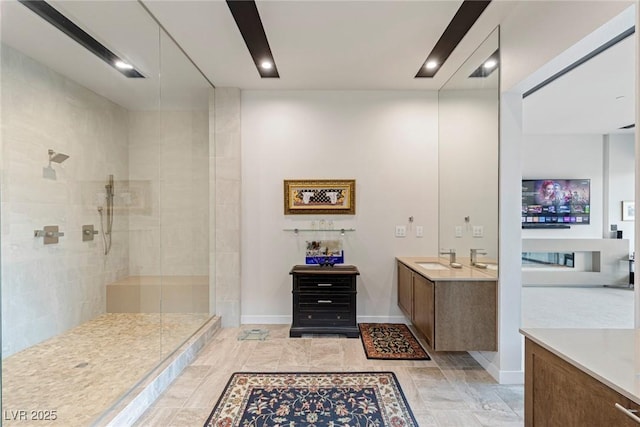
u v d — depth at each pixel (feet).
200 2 7.29
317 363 9.50
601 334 4.39
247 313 13.03
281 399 7.63
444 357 9.87
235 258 12.68
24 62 7.86
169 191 11.84
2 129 7.39
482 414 7.04
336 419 6.87
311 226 12.96
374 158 12.95
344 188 12.91
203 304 12.37
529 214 19.75
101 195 10.30
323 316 11.61
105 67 9.74
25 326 7.72
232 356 9.99
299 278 11.62
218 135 12.64
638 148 4.53
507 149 8.27
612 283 19.36
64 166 9.12
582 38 5.70
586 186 19.69
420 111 12.92
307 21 8.06
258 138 12.92
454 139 11.28
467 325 8.73
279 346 10.73
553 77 8.44
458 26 8.35
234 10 7.57
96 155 10.19
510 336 8.35
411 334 11.73
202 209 12.46
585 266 19.77
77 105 9.45
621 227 19.57
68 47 8.51
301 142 12.92
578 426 3.61
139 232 11.27
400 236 12.98
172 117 11.64
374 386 8.20
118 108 10.99
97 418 6.32
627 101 13.41
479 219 9.44
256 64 10.54
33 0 6.97
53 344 8.52
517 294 8.35
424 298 9.55
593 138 19.69
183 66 10.64
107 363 8.47
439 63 10.47
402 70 11.00
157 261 11.51
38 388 7.34
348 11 7.67
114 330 10.46
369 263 13.00
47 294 8.39
